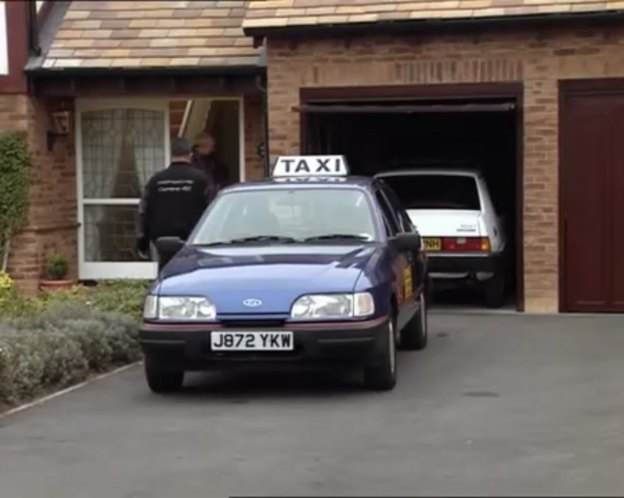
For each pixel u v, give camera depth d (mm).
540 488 8836
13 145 21484
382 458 9891
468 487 8891
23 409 12367
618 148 18844
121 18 22375
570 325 17828
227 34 21859
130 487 9250
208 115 22984
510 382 13344
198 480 9383
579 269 19141
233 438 10773
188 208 16594
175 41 21859
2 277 17250
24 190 21547
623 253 18953
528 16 18547
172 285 12383
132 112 23188
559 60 18844
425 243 19594
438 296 21859
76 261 23359
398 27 19109
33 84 21719
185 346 12133
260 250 13312
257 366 12117
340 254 13000
